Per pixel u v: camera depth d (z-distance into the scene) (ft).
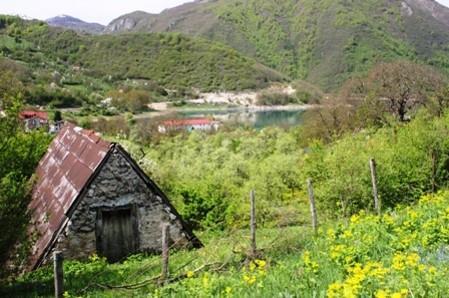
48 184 74.38
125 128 326.03
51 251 60.80
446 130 90.99
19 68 591.37
